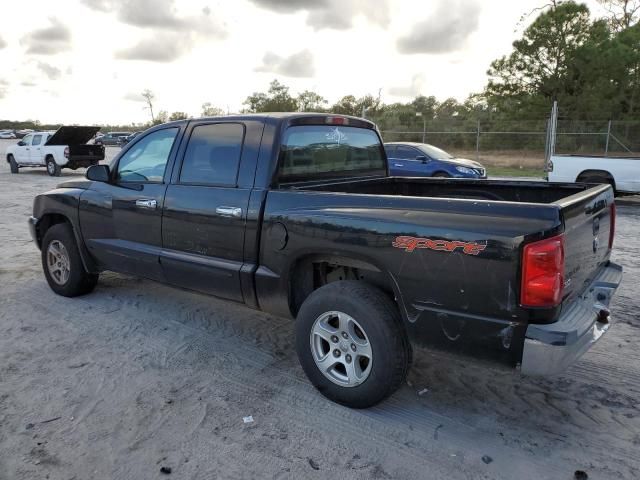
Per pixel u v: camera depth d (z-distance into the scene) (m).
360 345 3.28
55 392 3.62
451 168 14.55
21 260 7.11
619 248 7.99
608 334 4.60
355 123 4.64
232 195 3.88
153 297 5.58
